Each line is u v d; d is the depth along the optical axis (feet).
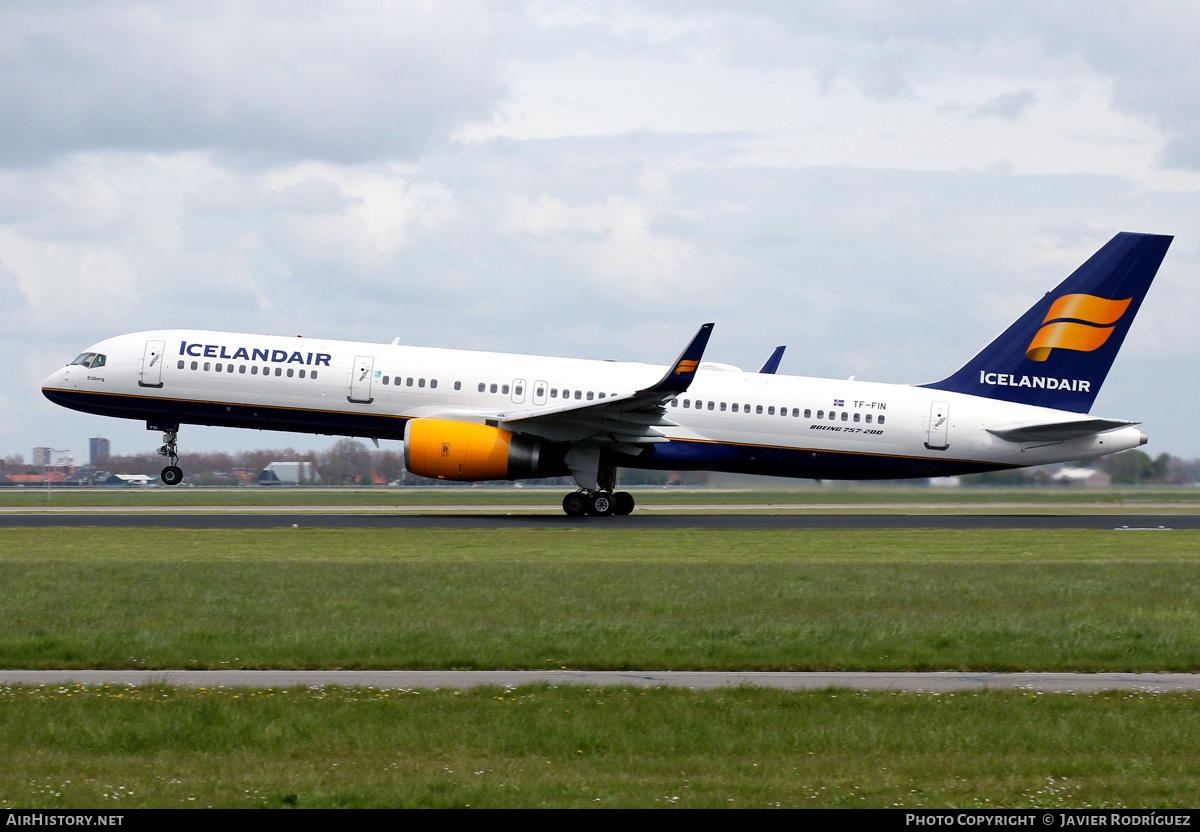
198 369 350.84
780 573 202.49
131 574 191.42
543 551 246.88
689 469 367.25
